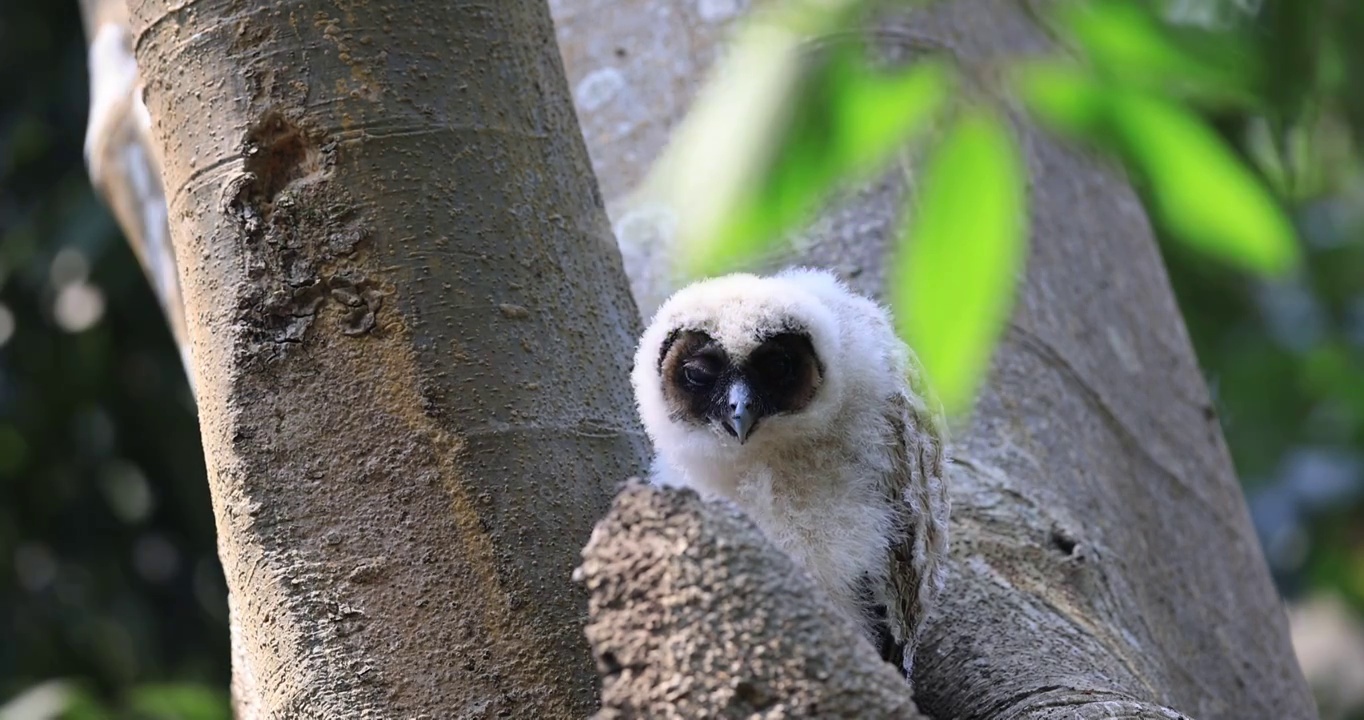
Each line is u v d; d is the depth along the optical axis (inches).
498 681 224.7
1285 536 692.1
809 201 214.8
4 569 636.7
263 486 228.4
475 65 242.7
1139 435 377.4
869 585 273.4
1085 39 230.5
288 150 232.7
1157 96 216.5
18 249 611.5
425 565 226.2
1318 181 568.1
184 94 234.7
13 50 629.6
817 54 220.2
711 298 297.4
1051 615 297.9
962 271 200.1
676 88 389.4
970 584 300.2
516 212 243.3
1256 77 274.7
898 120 209.9
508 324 237.9
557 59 265.1
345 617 225.1
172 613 650.2
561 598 229.9
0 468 644.7
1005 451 335.0
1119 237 426.3
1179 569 364.8
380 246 230.8
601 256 263.3
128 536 650.8
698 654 185.8
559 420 239.5
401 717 222.7
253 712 267.4
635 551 191.6
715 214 211.6
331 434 228.1
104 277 606.5
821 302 301.1
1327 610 814.5
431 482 227.9
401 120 234.1
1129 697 259.6
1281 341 661.9
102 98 421.4
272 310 229.1
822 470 281.3
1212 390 669.9
